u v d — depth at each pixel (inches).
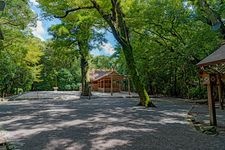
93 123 487.8
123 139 357.4
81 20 866.8
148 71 1384.1
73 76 2472.9
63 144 334.0
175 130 418.6
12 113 660.7
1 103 1042.1
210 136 373.4
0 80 1708.9
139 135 381.4
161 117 564.7
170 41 1094.4
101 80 2161.7
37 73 2063.2
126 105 863.7
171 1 978.7
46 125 472.7
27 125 477.1
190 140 349.1
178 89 1406.3
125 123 486.6
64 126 459.8
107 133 396.5
